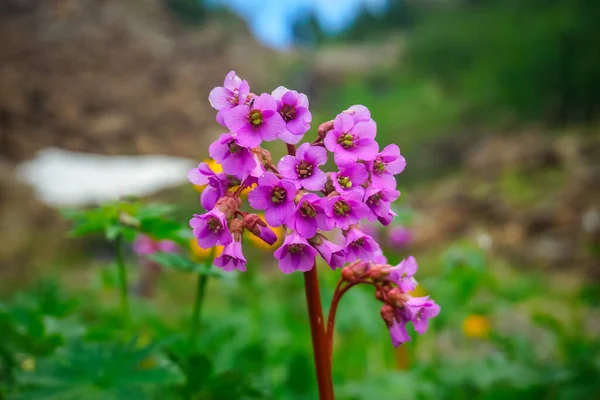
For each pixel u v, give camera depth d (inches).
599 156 780.6
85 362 80.1
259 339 181.8
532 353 185.5
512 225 617.9
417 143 1245.1
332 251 66.7
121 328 144.5
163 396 99.8
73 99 1254.9
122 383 77.4
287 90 69.7
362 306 169.2
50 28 1449.3
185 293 322.7
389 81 1932.8
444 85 1733.5
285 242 65.6
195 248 142.0
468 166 941.8
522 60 1419.8
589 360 151.2
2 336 107.4
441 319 177.2
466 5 2176.4
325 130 71.5
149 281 248.4
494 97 1432.1
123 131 1212.5
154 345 82.0
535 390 149.6
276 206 66.1
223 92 72.7
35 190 940.6
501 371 151.0
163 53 1512.1
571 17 1409.9
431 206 759.7
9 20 1449.3
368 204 69.4
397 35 3324.3
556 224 587.2
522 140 909.8
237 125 66.4
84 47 1413.6
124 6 1616.6
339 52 2438.5
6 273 665.0
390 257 180.7
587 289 201.2
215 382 90.7
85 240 724.7
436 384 153.6
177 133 1274.6
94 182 1005.8
